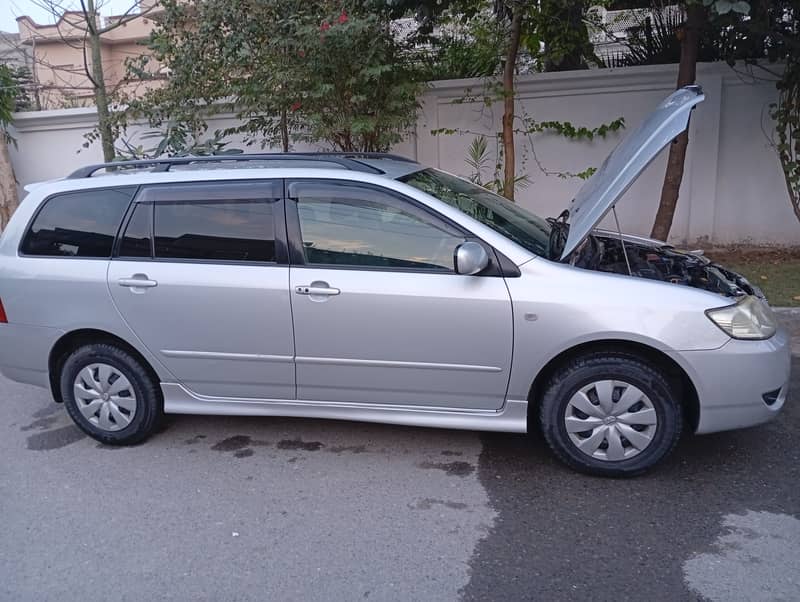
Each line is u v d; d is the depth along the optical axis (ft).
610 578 10.33
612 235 16.96
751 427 13.75
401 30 26.48
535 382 13.20
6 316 15.19
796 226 27.71
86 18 28.02
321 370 13.75
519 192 29.25
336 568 10.81
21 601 10.36
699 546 10.99
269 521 12.19
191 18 26.76
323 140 27.94
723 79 26.84
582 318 12.37
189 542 11.66
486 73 28.50
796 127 24.97
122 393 14.99
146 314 14.25
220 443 15.30
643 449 12.78
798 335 19.74
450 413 13.56
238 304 13.73
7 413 17.61
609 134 27.96
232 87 25.68
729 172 27.81
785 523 11.51
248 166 14.79
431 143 29.27
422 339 13.05
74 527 12.25
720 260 26.86
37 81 39.34
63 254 14.90
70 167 32.40
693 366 12.23
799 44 23.12
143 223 14.46
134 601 10.25
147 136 28.94
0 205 31.78
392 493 12.96
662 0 25.31
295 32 23.68
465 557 10.97
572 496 12.59
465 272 12.37
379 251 13.32
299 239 13.64
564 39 27.61
